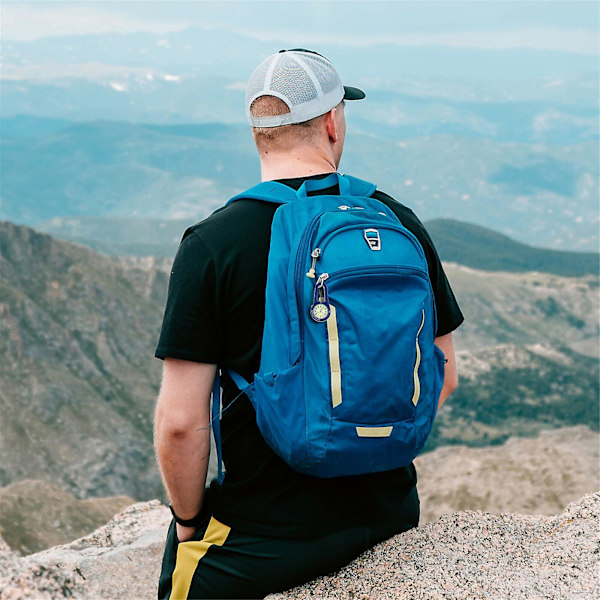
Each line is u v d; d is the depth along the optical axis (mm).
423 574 4488
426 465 41938
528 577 4406
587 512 5352
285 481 4375
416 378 4039
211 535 4574
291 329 3986
